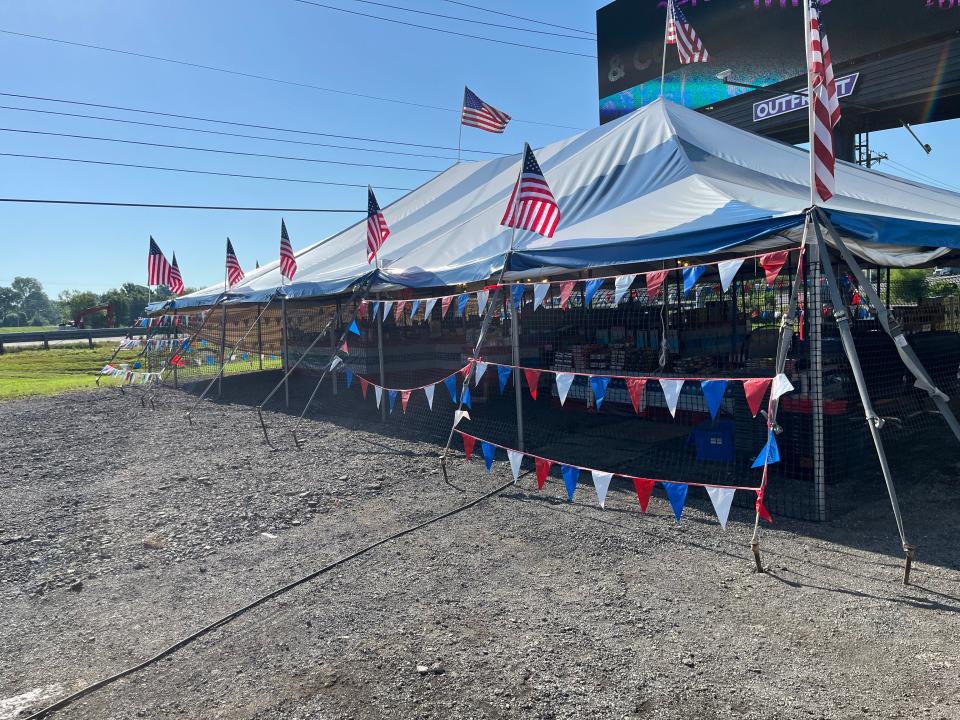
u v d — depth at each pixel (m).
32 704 3.09
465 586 4.20
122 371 15.37
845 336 4.52
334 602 4.05
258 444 8.79
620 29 22.58
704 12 20.02
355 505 6.00
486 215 10.06
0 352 36.44
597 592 4.05
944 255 9.02
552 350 10.47
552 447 7.86
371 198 9.30
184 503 6.21
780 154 9.32
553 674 3.18
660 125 9.04
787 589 4.00
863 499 5.69
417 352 12.59
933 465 6.64
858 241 5.62
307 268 12.75
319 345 14.95
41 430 10.46
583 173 9.04
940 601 3.77
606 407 9.48
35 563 4.85
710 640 3.45
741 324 10.51
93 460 8.20
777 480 6.26
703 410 7.47
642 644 3.42
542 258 7.12
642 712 2.86
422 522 5.46
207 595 4.23
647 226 6.55
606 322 10.44
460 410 6.62
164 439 9.39
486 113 14.80
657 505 5.73
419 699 3.01
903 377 8.09
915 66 15.70
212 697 3.10
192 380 18.08
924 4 15.41
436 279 8.52
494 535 5.10
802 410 6.17
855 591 3.94
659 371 8.27
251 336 18.92
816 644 3.37
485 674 3.20
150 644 3.63
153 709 3.02
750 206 6.04
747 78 19.06
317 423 10.25
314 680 3.21
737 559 4.49
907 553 4.02
